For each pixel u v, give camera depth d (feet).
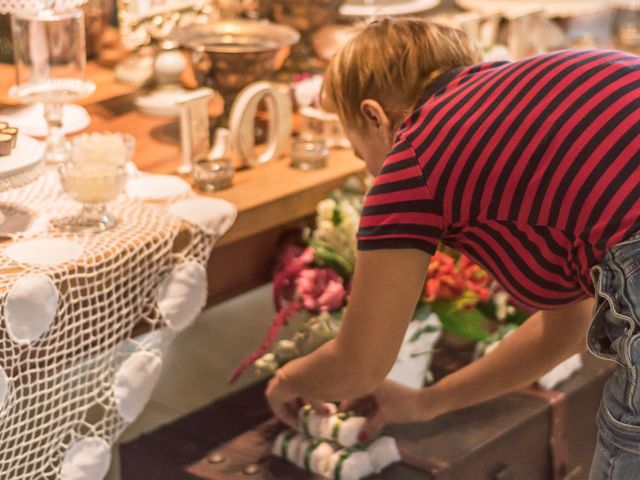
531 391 7.12
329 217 7.08
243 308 10.69
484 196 4.48
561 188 4.41
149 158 7.48
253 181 7.22
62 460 5.86
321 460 6.21
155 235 6.00
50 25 6.66
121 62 9.34
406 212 4.53
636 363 4.50
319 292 6.90
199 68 7.86
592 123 4.42
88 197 5.99
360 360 4.80
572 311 5.57
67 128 7.66
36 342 5.52
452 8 11.53
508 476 6.77
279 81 8.98
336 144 8.05
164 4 9.49
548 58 4.66
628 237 4.34
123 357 6.00
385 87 4.94
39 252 5.64
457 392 5.94
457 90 4.68
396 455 6.29
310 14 8.92
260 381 7.37
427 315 6.92
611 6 11.44
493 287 7.35
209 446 6.55
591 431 7.60
